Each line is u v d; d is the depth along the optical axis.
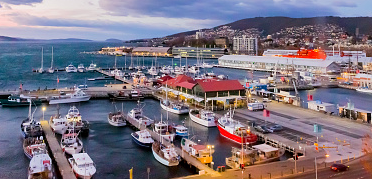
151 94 138.25
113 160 66.75
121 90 145.00
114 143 77.56
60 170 57.66
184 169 61.62
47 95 128.50
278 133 78.56
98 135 83.88
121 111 110.31
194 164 60.44
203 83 115.19
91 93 136.75
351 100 131.25
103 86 169.50
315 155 62.94
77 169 56.12
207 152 63.28
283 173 53.94
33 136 78.88
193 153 64.50
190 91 120.69
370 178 50.81
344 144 69.50
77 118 90.88
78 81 192.50
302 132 79.25
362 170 54.50
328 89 161.75
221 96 114.12
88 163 57.19
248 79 197.38
